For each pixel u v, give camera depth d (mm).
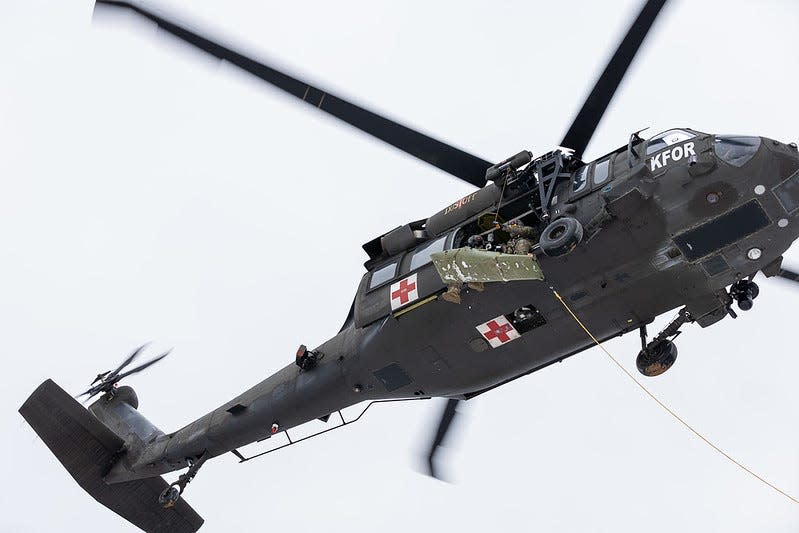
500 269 43250
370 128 51438
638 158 44438
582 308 46500
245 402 63781
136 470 72125
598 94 48500
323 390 58281
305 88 49938
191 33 48281
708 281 43812
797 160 41938
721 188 41719
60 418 73375
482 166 51094
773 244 42312
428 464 72812
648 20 46656
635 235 43438
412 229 52812
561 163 46969
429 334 50750
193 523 75750
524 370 51250
